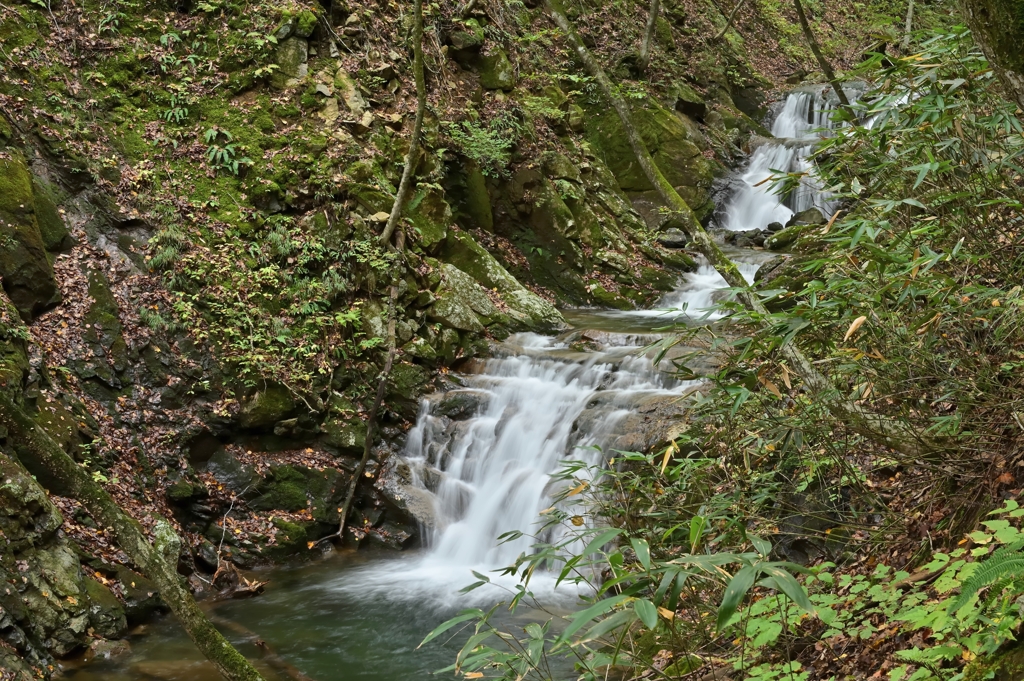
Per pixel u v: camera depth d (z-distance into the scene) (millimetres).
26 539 5652
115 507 2723
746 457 4480
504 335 10031
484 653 2932
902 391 3869
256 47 9875
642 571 2479
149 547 2750
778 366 3953
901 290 3629
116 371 7781
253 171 9281
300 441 8445
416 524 8180
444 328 9625
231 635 6051
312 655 5695
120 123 9047
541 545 4305
